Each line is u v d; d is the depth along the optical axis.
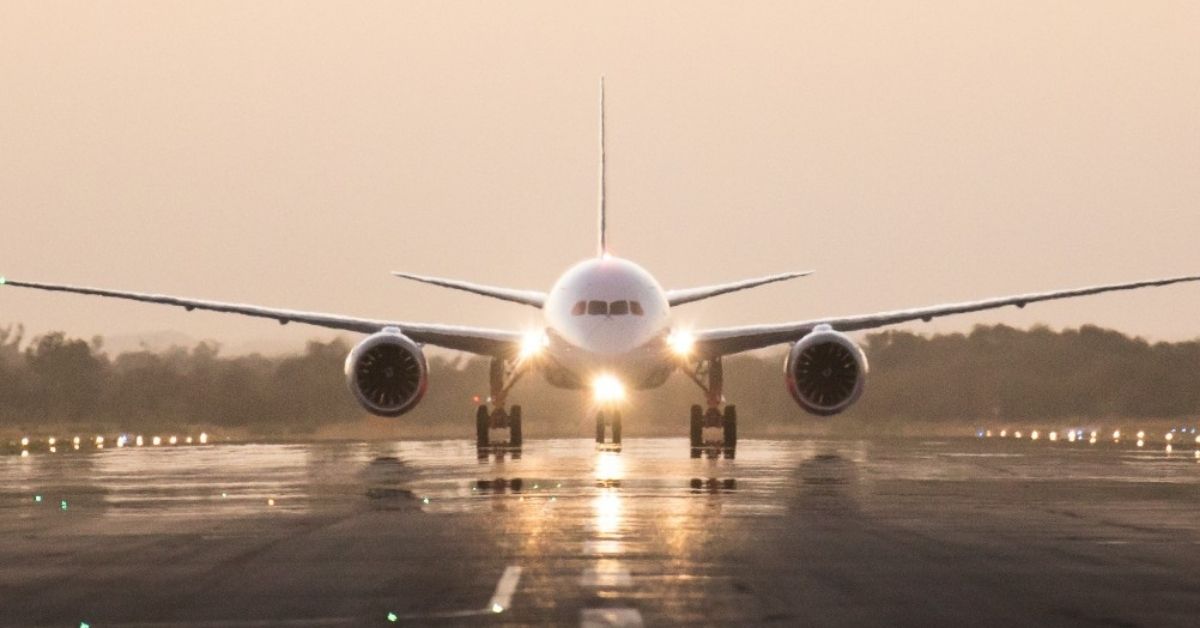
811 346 156.75
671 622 51.84
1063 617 53.06
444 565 65.81
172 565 66.19
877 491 104.12
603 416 186.25
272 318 161.38
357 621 52.44
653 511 89.06
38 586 60.56
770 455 154.00
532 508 90.88
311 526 81.25
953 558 68.31
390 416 156.88
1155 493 103.12
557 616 53.03
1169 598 57.22
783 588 59.38
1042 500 97.31
